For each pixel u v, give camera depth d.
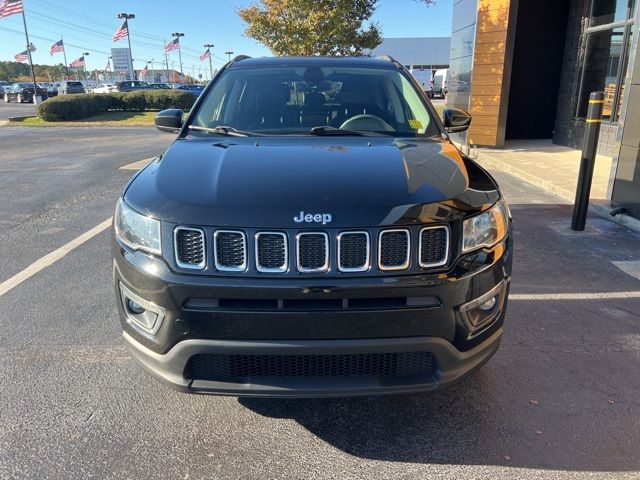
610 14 10.12
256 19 16.38
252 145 2.93
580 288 4.32
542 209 6.80
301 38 15.92
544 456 2.44
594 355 3.31
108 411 2.76
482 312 2.40
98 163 10.54
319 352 2.17
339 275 2.15
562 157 10.26
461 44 12.97
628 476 2.31
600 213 6.55
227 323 2.16
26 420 2.68
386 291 2.15
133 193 2.48
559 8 12.02
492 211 2.42
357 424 2.68
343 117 3.47
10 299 4.07
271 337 2.17
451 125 3.81
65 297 4.11
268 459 2.43
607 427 2.64
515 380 3.05
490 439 2.56
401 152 2.81
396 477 2.32
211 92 3.66
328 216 2.15
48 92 46.97
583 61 11.04
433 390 2.31
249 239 2.14
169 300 2.20
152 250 2.25
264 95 3.61
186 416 2.73
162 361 2.30
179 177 2.49
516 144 12.32
